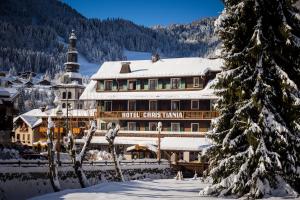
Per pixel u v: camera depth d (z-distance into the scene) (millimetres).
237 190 27266
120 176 45469
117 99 71562
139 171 52469
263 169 25516
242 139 28078
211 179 30266
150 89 71250
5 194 33219
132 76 71688
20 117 92438
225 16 28250
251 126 26438
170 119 68438
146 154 68062
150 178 54125
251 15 28203
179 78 69500
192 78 68812
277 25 27828
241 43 28672
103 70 76125
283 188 26844
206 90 67250
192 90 68500
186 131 68125
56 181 36969
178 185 40875
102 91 74250
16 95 57594
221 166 28062
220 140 29234
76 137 75375
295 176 27078
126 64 73500
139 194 31406
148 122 70375
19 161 35719
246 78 28156
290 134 26969
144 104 71188
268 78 27391
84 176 40719
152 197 29125
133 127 71375
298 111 27141
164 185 40656
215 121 29359
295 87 26375
